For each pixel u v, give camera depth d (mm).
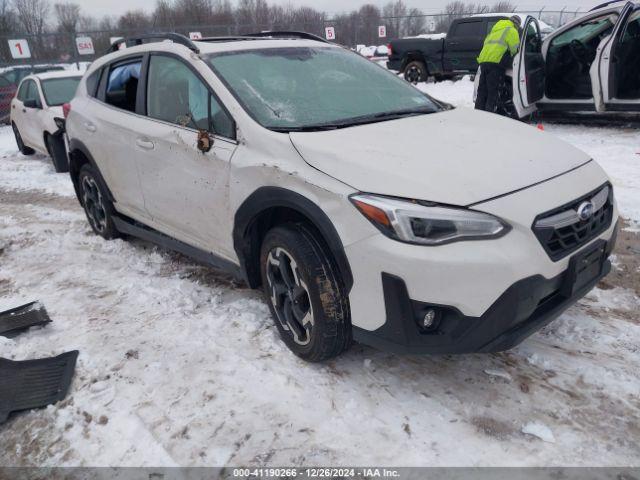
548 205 2402
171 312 3586
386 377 2785
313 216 2596
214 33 20578
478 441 2342
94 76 4766
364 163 2539
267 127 2982
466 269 2227
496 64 8375
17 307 3725
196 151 3299
